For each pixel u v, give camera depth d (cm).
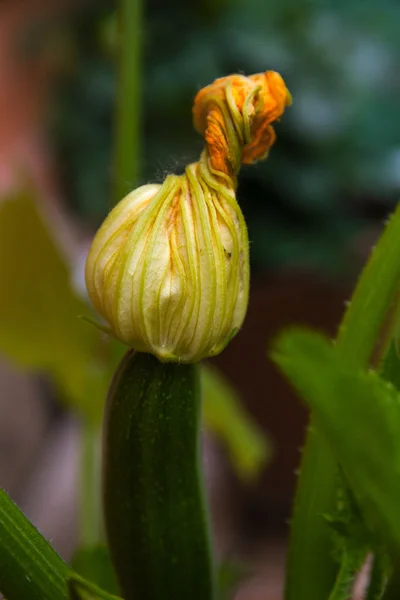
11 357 74
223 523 164
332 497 43
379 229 183
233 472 176
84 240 169
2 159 168
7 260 70
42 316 72
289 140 176
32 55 187
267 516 178
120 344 56
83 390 73
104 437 43
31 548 38
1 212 68
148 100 178
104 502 43
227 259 39
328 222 175
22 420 145
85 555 51
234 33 183
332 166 177
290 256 170
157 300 39
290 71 183
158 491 42
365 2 197
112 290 39
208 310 39
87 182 183
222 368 177
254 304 173
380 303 43
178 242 39
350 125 179
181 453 42
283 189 171
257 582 154
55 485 139
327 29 189
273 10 188
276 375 172
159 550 43
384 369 40
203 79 178
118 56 57
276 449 175
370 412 30
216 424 88
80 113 186
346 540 38
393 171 178
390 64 190
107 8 189
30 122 184
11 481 137
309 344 30
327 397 30
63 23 190
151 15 186
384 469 31
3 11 191
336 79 184
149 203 39
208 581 44
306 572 44
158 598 44
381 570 40
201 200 38
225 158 39
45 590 38
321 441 43
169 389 41
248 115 39
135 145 58
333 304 172
